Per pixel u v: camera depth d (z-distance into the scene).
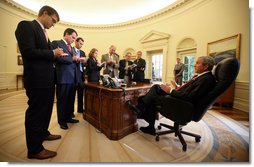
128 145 1.87
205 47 5.05
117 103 2.00
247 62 3.72
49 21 1.54
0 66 6.21
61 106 2.32
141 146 1.86
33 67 1.37
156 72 7.41
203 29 5.11
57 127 2.40
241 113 3.50
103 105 2.21
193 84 1.76
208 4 4.91
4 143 1.81
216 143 1.96
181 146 1.88
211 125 2.66
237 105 3.94
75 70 2.53
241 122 2.83
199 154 1.69
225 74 1.56
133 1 6.70
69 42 2.40
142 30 7.57
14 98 4.66
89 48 8.70
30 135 1.46
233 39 4.05
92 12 7.80
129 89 2.10
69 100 2.54
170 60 6.49
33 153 1.49
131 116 2.27
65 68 2.30
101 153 1.66
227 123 2.77
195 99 1.72
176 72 5.75
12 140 1.88
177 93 1.81
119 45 8.36
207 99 1.64
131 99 2.26
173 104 1.81
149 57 7.54
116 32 8.39
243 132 2.34
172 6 6.11
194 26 5.45
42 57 1.39
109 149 1.76
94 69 3.20
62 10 7.61
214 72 1.75
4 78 6.41
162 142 1.98
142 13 7.48
